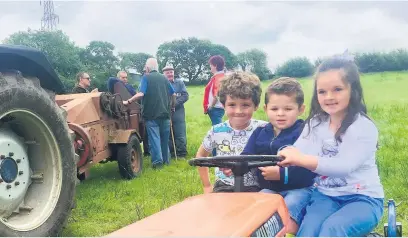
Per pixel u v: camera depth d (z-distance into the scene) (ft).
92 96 24.47
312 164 9.00
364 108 9.84
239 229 6.77
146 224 6.97
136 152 26.04
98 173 26.63
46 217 14.30
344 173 9.21
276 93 10.50
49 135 14.82
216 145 12.01
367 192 9.55
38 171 14.92
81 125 22.57
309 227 9.06
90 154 21.52
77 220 17.65
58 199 14.75
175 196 20.66
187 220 7.04
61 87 15.98
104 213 18.49
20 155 14.12
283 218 8.12
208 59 30.99
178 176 24.94
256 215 7.38
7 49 13.82
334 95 9.61
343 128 9.58
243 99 11.48
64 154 15.14
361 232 8.92
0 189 13.34
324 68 9.73
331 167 9.10
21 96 13.88
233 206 7.67
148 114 27.55
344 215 8.98
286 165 9.02
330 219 8.94
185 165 28.09
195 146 32.65
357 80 9.65
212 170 24.99
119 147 25.04
